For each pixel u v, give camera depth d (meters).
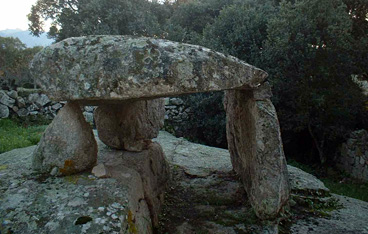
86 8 7.49
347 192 3.92
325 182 4.50
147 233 1.68
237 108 2.50
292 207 2.38
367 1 5.63
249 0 7.77
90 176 1.75
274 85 4.94
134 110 2.55
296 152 5.98
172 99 6.45
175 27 7.95
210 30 6.14
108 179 1.73
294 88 4.83
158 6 9.51
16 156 2.65
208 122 5.84
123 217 1.42
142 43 1.50
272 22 5.05
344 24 4.66
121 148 2.60
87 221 1.33
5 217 1.34
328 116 5.03
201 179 2.89
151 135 2.79
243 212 2.23
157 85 1.48
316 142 5.36
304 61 4.71
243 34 5.65
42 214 1.37
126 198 1.55
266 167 2.00
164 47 1.54
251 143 2.19
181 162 3.38
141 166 2.15
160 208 2.23
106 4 7.46
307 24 4.64
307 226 2.08
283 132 5.62
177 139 4.89
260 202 2.04
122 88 1.47
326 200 2.52
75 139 1.77
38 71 1.68
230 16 5.96
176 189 2.67
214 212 2.26
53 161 1.76
